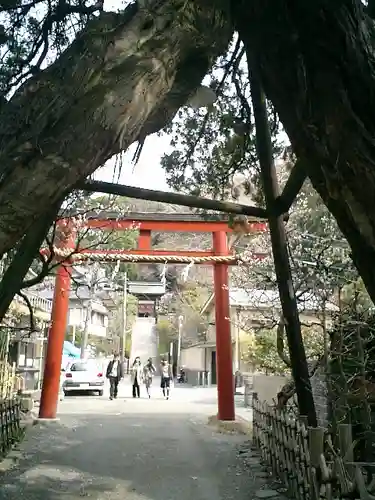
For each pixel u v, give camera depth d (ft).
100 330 142.72
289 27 8.46
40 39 15.69
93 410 48.55
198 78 7.77
